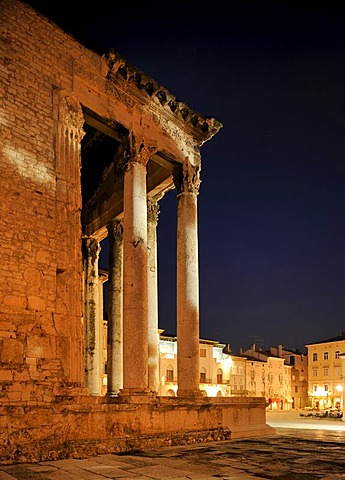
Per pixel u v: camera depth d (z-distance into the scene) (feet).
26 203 50.57
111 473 36.17
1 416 42.29
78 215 55.06
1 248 47.67
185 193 73.97
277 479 34.01
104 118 63.16
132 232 62.95
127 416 52.21
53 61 56.95
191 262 71.56
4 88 51.19
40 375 47.91
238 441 59.82
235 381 269.85
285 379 310.04
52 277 51.16
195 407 59.93
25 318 48.08
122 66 64.49
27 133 52.29
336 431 78.54
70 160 55.83
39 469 37.96
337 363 307.17
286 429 84.94
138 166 65.67
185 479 33.83
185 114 75.25
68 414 46.96
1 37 51.96
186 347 68.49
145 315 61.00
